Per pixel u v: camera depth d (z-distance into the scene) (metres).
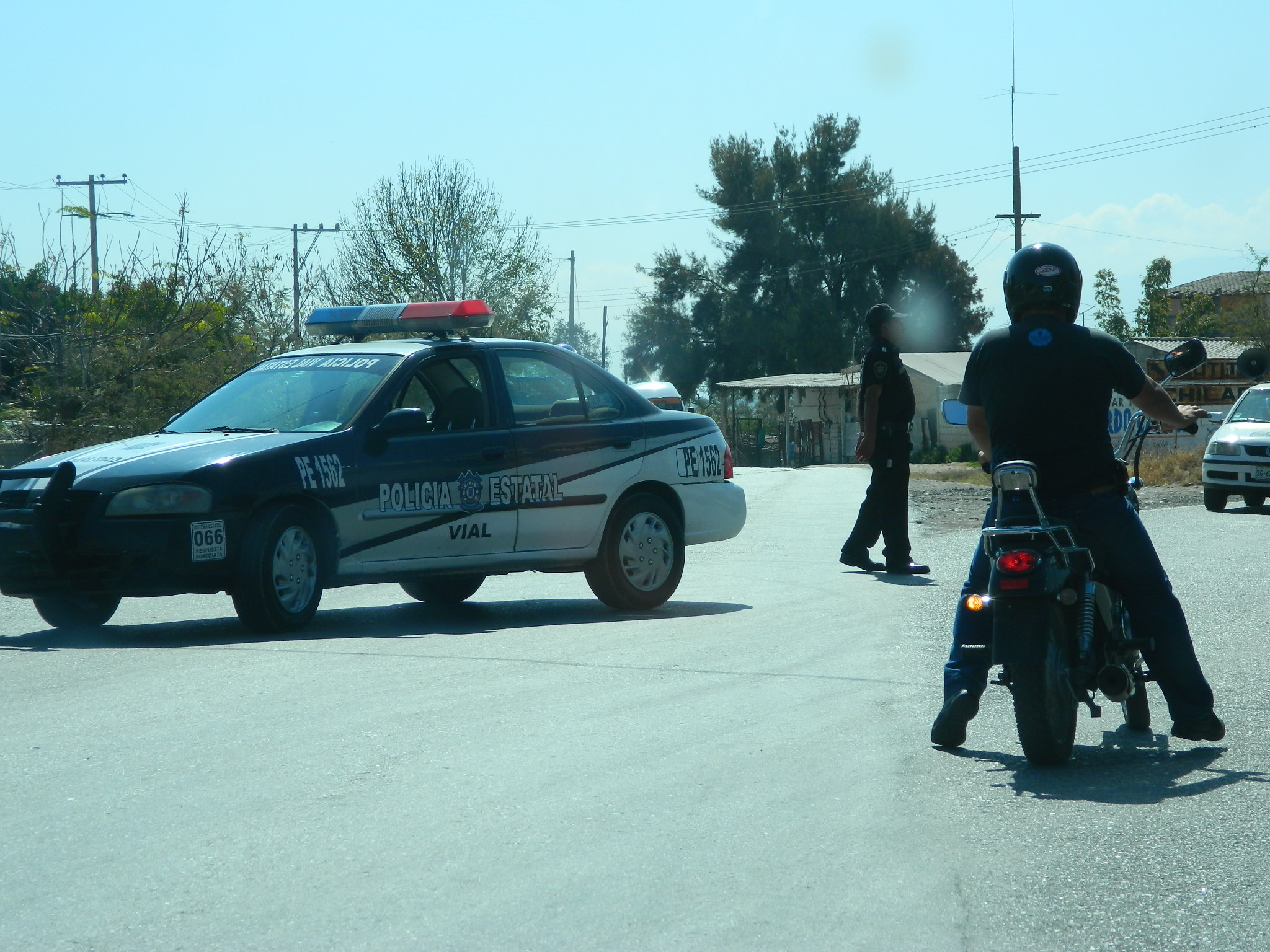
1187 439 52.59
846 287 105.19
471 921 4.77
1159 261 99.94
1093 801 6.29
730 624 11.84
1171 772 6.84
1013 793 6.42
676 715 8.02
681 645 10.62
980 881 5.19
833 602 13.38
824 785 6.54
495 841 5.65
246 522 10.80
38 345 30.41
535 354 13.04
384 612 13.11
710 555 18.11
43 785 6.47
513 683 8.93
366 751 7.11
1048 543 6.84
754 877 5.22
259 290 34.78
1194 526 22.78
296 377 12.45
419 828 5.82
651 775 6.69
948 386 72.62
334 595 14.80
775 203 103.88
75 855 5.47
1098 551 7.26
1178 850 5.56
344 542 11.38
